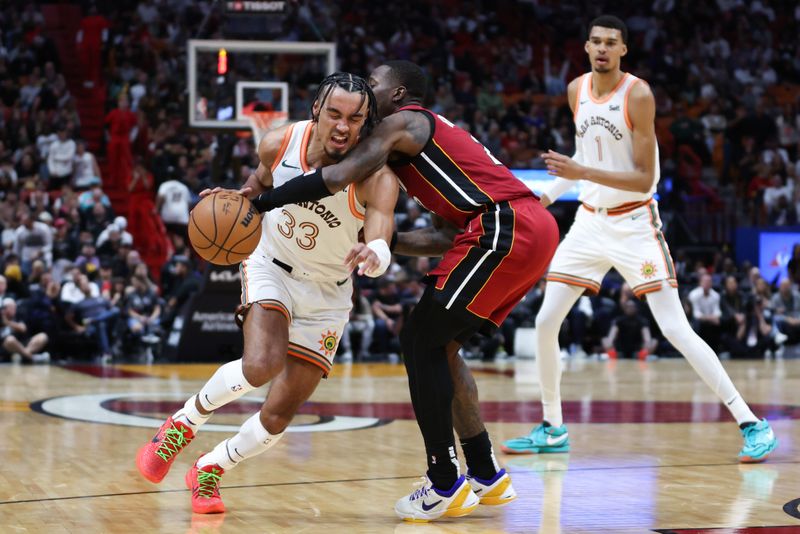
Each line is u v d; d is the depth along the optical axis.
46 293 14.60
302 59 15.35
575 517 4.25
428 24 24.66
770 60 26.20
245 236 4.12
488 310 4.34
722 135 23.64
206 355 14.30
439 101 22.56
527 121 22.48
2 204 17.00
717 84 25.28
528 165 20.05
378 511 4.33
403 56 24.08
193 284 15.17
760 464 5.67
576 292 6.28
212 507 4.21
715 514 4.27
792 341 17.55
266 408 4.37
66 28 23.77
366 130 4.30
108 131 21.28
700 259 19.81
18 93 21.41
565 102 24.31
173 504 4.39
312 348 4.46
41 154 19.59
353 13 24.61
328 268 4.47
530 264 4.32
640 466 5.59
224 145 16.17
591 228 6.29
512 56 25.22
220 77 14.94
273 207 4.18
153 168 19.69
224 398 4.28
